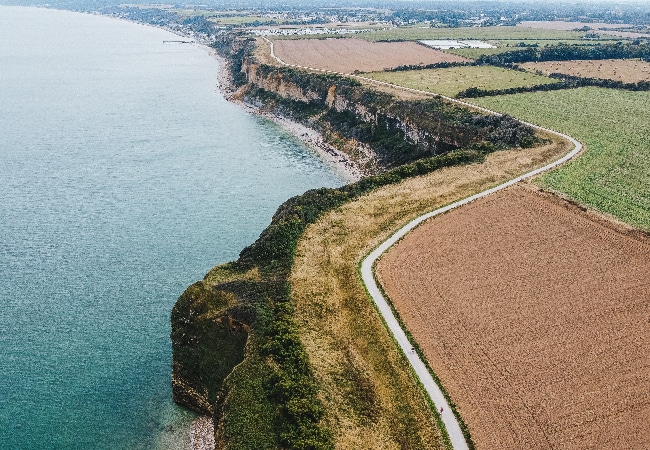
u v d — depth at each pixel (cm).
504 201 6938
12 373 4962
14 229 7469
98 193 8694
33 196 8525
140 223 7719
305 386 4128
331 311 4947
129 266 6650
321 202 6781
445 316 4878
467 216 6581
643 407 3888
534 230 6256
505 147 8750
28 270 6512
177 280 6394
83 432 4453
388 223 6425
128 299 6022
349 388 4188
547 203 6869
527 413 3875
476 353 4447
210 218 7912
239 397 4097
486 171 7812
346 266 5597
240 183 9244
